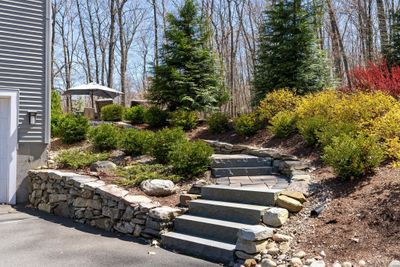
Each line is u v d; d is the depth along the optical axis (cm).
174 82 1124
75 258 433
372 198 434
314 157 649
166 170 680
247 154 752
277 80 1052
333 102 745
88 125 1026
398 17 1110
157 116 1119
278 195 487
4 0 774
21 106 792
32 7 812
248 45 2323
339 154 498
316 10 1080
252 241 395
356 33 2230
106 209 585
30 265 411
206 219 494
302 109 783
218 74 1201
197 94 1124
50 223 618
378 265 336
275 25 1080
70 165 769
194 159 648
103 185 621
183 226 502
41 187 745
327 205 454
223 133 979
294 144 745
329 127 630
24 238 521
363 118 643
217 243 440
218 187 548
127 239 523
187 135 1030
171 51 1182
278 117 816
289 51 1041
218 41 2427
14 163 780
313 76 1028
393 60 1070
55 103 1195
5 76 771
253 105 1091
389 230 375
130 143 825
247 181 602
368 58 1543
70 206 659
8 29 777
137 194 591
